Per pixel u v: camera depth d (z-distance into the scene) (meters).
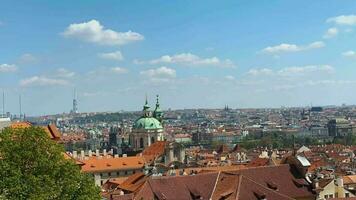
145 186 134.38
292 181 146.75
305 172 149.62
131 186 169.00
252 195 131.12
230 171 143.62
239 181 133.62
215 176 140.75
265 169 147.25
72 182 93.56
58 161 95.75
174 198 132.75
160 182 135.62
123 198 137.00
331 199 129.88
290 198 132.25
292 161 151.88
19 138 95.12
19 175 88.19
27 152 92.31
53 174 92.81
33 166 92.81
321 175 175.38
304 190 145.62
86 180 96.94
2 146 93.38
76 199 93.00
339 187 159.88
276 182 144.75
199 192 135.50
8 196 87.31
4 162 90.00
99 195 98.38
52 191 89.50
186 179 137.88
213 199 133.75
